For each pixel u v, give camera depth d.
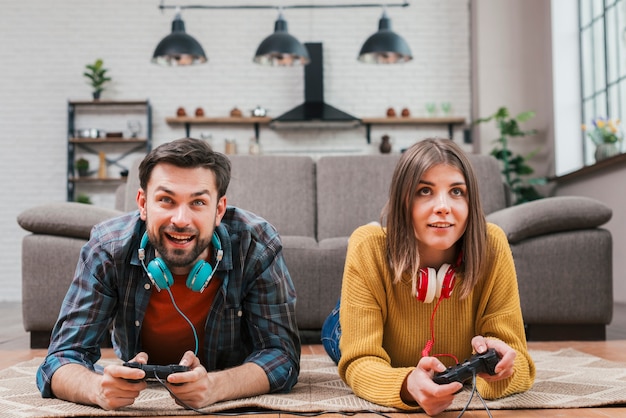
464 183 1.38
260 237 1.57
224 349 1.61
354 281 1.51
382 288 1.50
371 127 6.81
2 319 4.31
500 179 3.56
